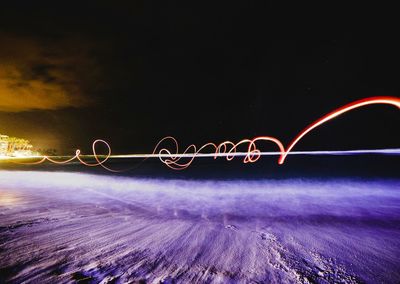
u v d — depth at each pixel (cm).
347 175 1149
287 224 466
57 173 1377
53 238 364
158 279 249
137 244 350
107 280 245
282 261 298
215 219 502
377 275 266
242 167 1584
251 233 409
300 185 923
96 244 346
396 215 529
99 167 1745
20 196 716
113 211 563
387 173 1185
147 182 1043
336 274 267
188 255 313
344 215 531
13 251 310
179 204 646
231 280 251
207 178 1151
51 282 238
